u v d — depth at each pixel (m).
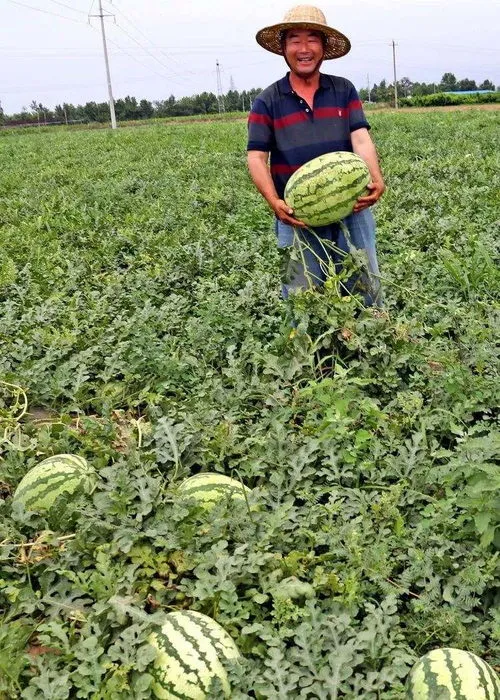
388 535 3.47
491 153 15.89
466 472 3.38
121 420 4.40
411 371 4.86
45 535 3.44
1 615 3.25
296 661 2.84
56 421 4.90
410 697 2.67
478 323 5.27
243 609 3.02
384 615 2.97
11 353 5.66
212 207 11.44
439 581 3.20
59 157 24.92
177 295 6.77
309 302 4.88
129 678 2.81
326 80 5.26
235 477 4.04
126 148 26.00
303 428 4.15
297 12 4.96
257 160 5.26
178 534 3.33
